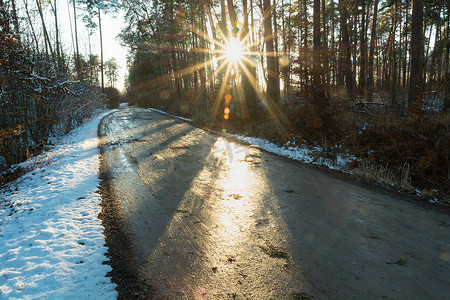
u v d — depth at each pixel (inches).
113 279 105.0
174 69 1100.5
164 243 131.0
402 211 161.8
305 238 132.0
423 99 274.8
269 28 500.1
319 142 330.3
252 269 109.1
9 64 238.4
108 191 208.1
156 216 162.1
